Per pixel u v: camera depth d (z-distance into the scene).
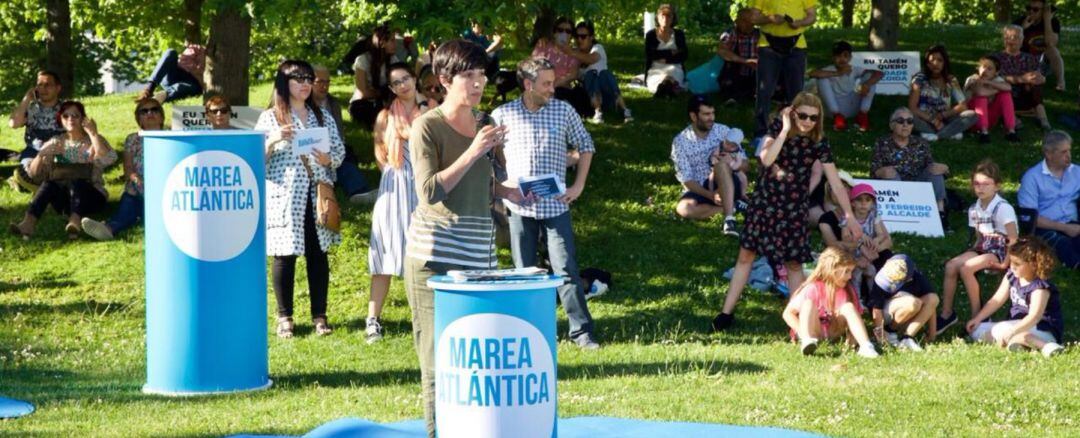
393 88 10.98
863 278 11.73
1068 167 13.37
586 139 10.78
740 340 11.37
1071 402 8.71
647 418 8.37
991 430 8.05
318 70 13.72
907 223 13.97
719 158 13.96
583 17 14.42
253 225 9.12
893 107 18.25
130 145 14.23
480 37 19.08
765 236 11.38
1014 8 34.16
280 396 9.09
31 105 15.35
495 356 5.82
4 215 14.63
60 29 19.11
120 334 11.61
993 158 16.48
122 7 22.53
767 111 16.28
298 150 10.77
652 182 15.33
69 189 14.22
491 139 6.41
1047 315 10.76
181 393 9.11
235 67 15.16
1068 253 13.14
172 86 20.67
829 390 9.11
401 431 7.85
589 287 12.59
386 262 11.07
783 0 16.16
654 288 12.80
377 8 13.73
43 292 12.74
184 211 8.91
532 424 5.88
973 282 11.61
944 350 10.64
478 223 6.68
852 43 23.11
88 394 9.21
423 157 6.53
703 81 18.69
